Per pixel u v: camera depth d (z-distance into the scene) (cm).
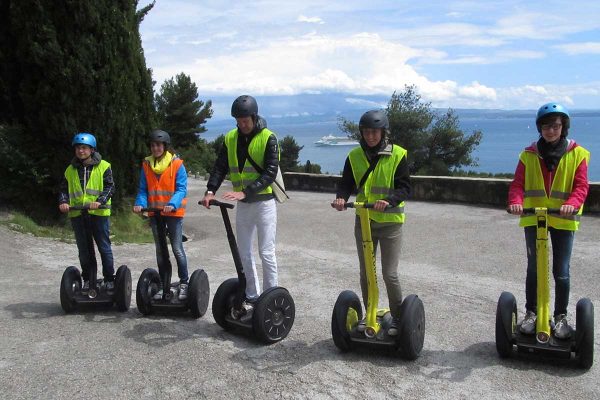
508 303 421
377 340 428
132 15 1177
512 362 425
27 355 444
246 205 497
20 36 1047
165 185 553
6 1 1059
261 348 462
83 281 586
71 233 1062
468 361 429
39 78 1072
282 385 388
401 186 429
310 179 1914
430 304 593
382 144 433
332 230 1111
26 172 1073
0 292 651
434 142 2491
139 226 1194
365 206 414
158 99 3416
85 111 1080
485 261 786
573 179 415
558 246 423
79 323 530
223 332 504
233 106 470
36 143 1098
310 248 943
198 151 3522
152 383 393
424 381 393
